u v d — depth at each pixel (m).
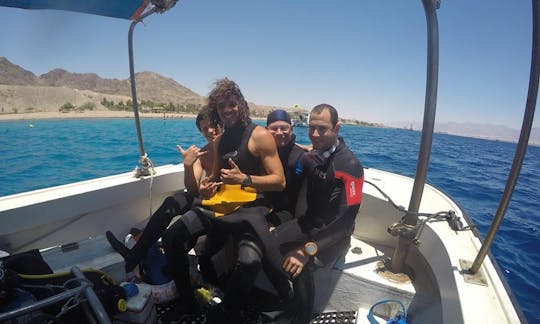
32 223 1.92
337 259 2.14
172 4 1.95
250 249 1.65
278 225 1.96
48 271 1.56
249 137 1.86
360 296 1.96
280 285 1.75
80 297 1.25
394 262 1.95
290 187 2.15
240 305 1.67
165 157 13.27
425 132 1.53
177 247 1.78
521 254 5.13
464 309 1.21
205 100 2.21
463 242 1.72
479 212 7.59
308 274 1.75
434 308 1.68
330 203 1.91
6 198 1.99
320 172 1.92
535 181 13.12
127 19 2.29
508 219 7.04
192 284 2.00
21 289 1.27
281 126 2.10
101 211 2.29
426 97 1.49
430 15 1.39
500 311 1.21
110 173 10.77
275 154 1.86
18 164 11.98
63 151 14.95
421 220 1.75
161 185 2.62
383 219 2.36
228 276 1.99
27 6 1.79
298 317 1.77
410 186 2.71
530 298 3.90
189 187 2.20
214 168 2.03
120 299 1.53
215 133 2.27
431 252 1.81
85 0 1.86
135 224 2.53
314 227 1.94
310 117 1.90
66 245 2.13
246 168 1.89
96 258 2.03
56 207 2.01
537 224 6.71
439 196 2.52
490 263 1.51
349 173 1.83
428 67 1.45
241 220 1.71
